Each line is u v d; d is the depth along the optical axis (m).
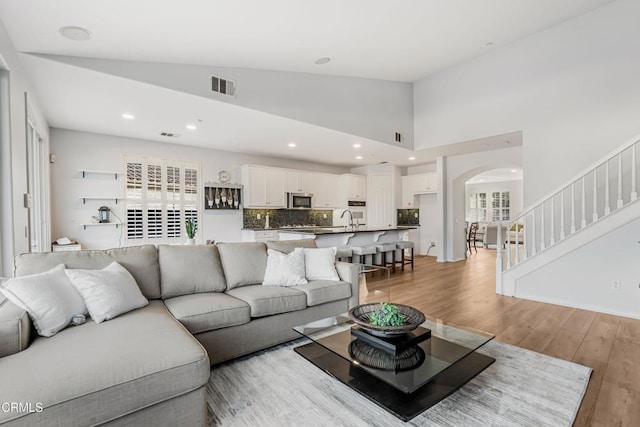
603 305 3.60
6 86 2.38
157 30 2.67
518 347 2.67
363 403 1.91
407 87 6.27
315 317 2.91
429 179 7.85
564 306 3.85
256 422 1.74
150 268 2.59
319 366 2.08
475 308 3.79
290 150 6.41
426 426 1.70
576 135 4.43
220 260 3.02
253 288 2.84
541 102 4.73
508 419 1.74
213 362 2.31
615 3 4.10
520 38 4.86
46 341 1.66
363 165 8.38
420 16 3.45
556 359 2.44
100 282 2.06
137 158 5.41
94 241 5.03
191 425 1.58
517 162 6.12
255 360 2.47
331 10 2.88
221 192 6.34
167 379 1.47
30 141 3.56
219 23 2.73
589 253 3.69
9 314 1.60
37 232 3.89
